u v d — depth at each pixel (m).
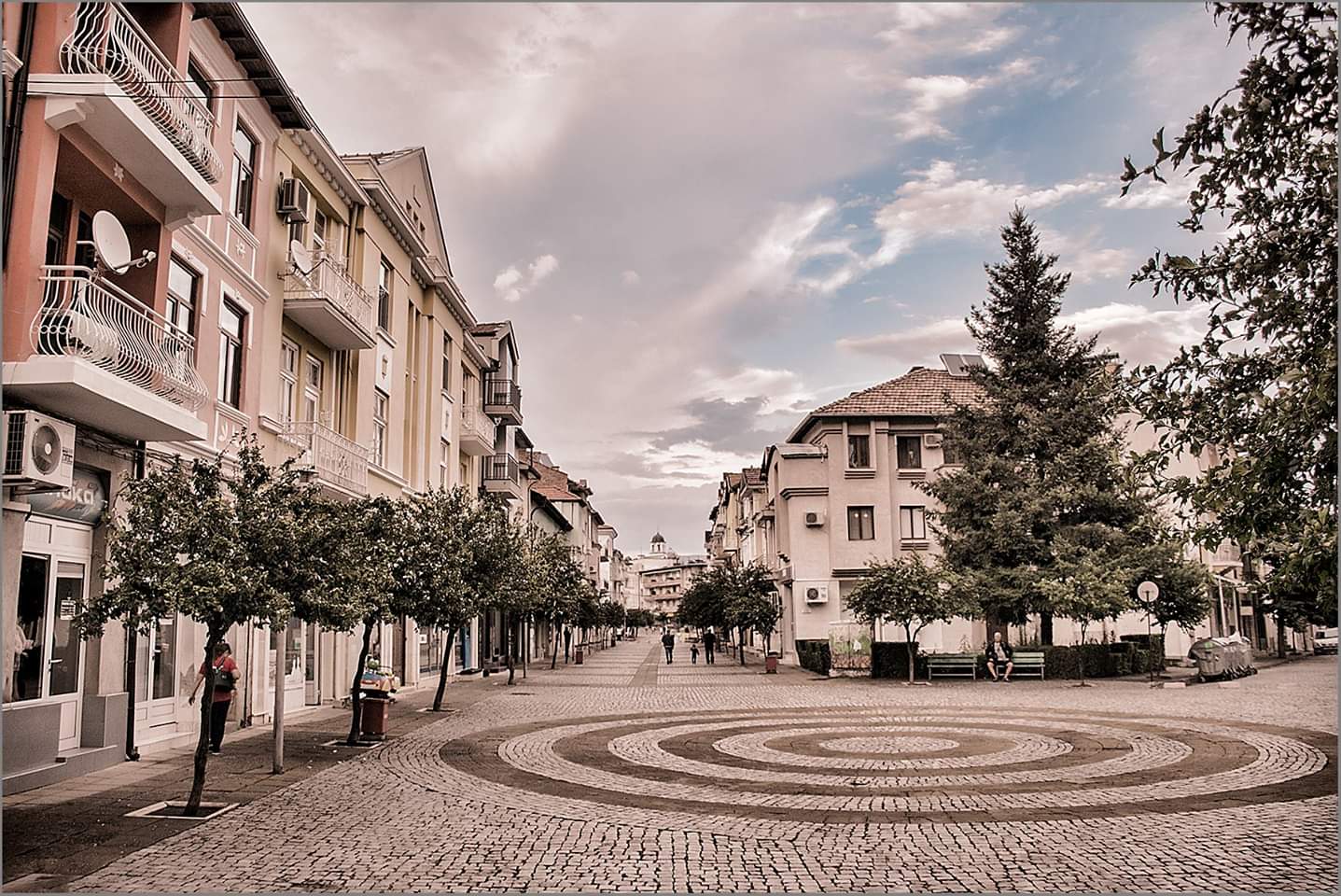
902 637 39.94
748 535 60.72
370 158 26.14
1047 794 11.55
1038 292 35.00
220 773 12.88
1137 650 34.19
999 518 32.25
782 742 16.69
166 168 13.12
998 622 33.38
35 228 11.34
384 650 26.64
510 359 46.25
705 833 9.54
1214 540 7.54
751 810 10.76
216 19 16.25
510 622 44.81
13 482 10.72
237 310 17.98
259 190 18.78
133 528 10.48
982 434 34.59
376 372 25.86
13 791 11.09
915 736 17.34
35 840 8.98
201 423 13.84
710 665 46.06
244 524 10.78
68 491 12.44
